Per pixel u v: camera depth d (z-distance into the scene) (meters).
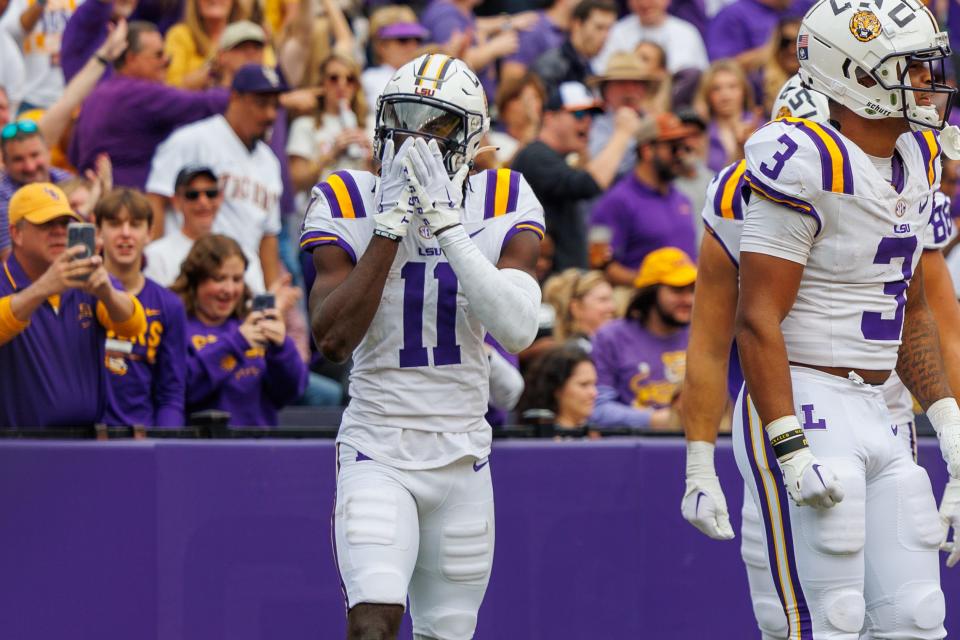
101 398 16.44
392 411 12.37
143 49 22.97
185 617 15.27
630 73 28.27
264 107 22.47
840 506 11.55
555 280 23.16
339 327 11.82
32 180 19.66
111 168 22.80
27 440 14.89
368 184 12.55
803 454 11.47
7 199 19.56
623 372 21.06
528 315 12.01
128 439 15.36
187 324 18.28
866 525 12.02
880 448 11.91
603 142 28.45
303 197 25.47
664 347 21.20
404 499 12.24
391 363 12.36
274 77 22.42
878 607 12.01
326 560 15.95
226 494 15.52
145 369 17.44
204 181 20.92
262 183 22.83
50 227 16.17
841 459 11.71
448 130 12.16
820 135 11.65
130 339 16.94
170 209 22.00
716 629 17.36
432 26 30.08
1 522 14.72
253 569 15.62
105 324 16.31
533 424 17.53
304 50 26.08
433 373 12.38
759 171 11.64
